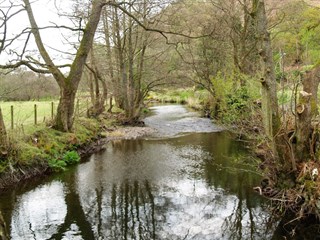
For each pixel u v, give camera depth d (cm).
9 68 1373
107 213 827
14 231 729
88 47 1521
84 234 717
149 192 966
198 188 985
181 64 2772
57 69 1470
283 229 711
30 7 1453
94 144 1623
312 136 771
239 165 1203
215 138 1762
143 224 764
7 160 1049
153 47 2822
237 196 910
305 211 740
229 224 753
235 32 2384
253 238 684
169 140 1761
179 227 745
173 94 4750
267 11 2102
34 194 956
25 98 2605
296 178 786
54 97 2795
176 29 2361
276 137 806
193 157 1350
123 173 1154
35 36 1470
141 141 1756
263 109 821
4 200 910
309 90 793
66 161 1280
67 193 965
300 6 1568
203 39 2522
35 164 1135
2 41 1063
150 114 3045
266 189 897
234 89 1877
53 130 1417
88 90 2744
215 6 2338
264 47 786
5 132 1052
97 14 1524
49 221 780
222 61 2584
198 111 3189
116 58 2686
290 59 1149
